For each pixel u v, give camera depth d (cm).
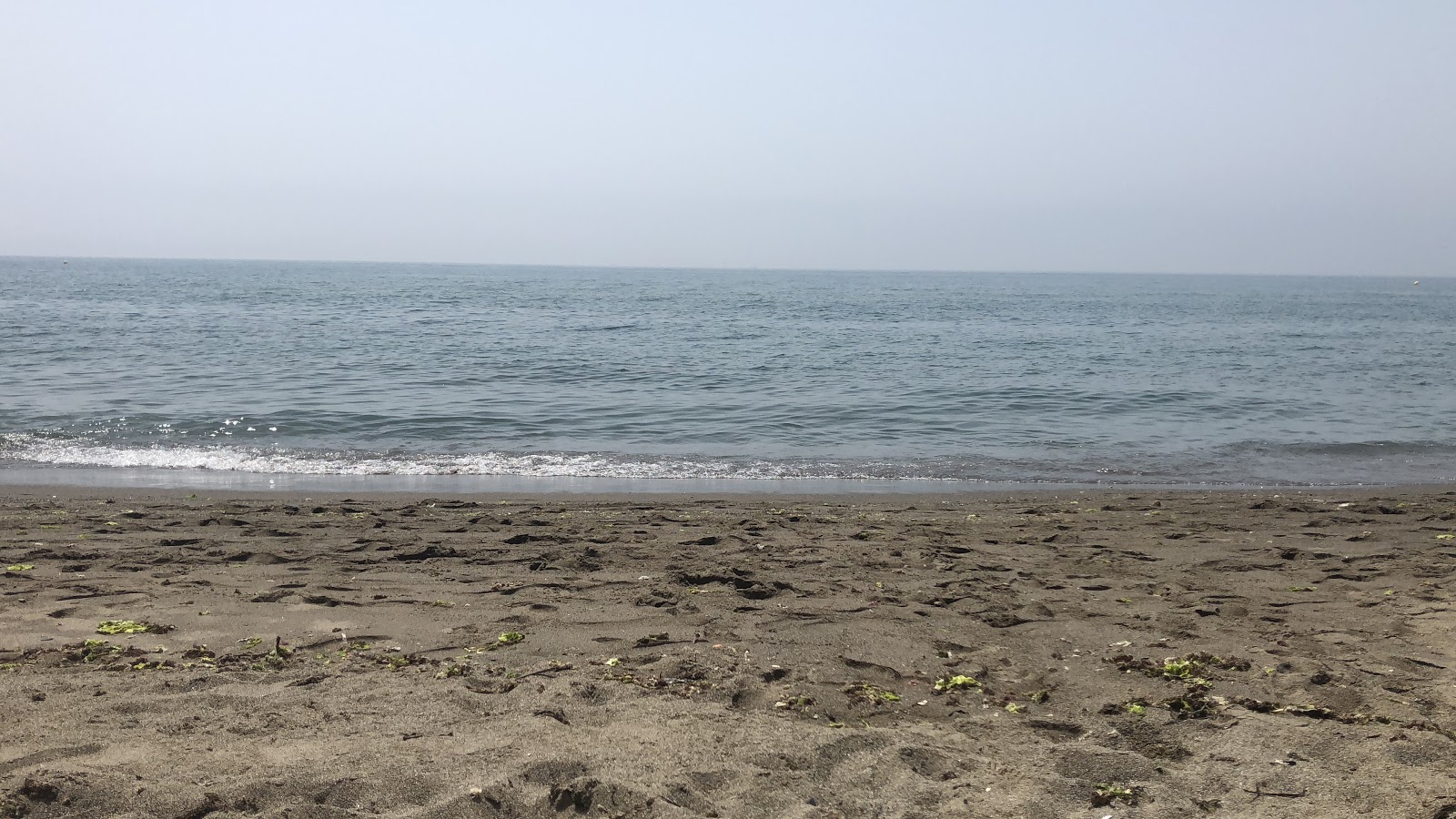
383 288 10431
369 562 774
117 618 608
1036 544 865
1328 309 8662
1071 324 5647
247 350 3050
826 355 3303
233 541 857
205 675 498
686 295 9794
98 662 525
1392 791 382
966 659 547
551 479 1379
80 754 398
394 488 1285
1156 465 1523
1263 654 548
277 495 1173
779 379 2584
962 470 1475
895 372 2772
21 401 1942
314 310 5666
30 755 395
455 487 1300
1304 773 399
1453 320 6888
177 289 8750
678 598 669
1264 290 16888
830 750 416
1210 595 681
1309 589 701
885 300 9088
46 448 1512
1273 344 4178
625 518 997
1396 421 2002
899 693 496
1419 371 3020
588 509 1069
